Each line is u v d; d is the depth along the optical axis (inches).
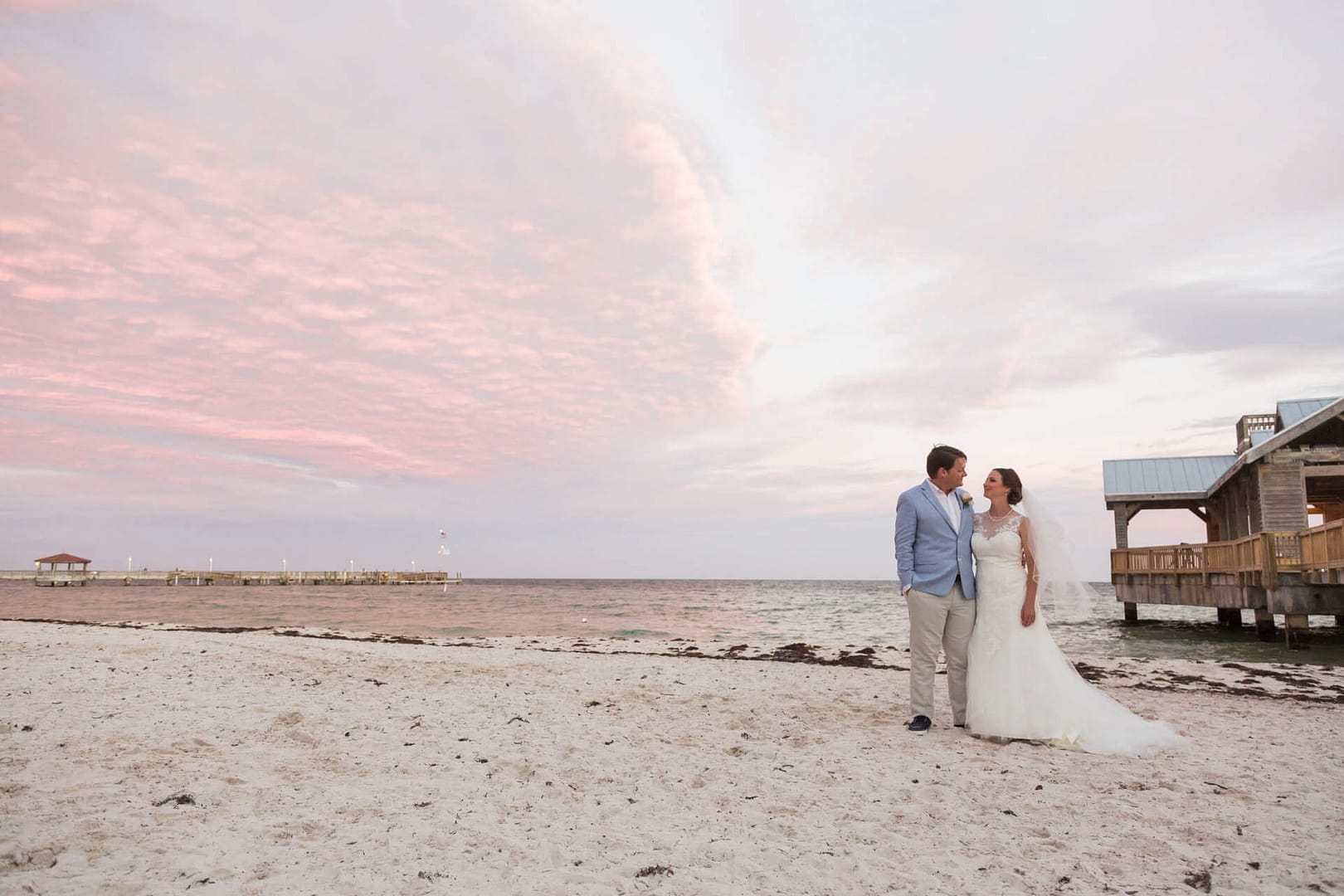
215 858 123.0
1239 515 910.4
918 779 178.5
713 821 148.9
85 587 3663.9
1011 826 145.2
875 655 535.8
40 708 241.0
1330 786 171.3
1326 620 1003.3
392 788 168.4
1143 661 456.4
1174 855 130.0
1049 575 221.3
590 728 235.1
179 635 586.6
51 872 113.8
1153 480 1013.2
